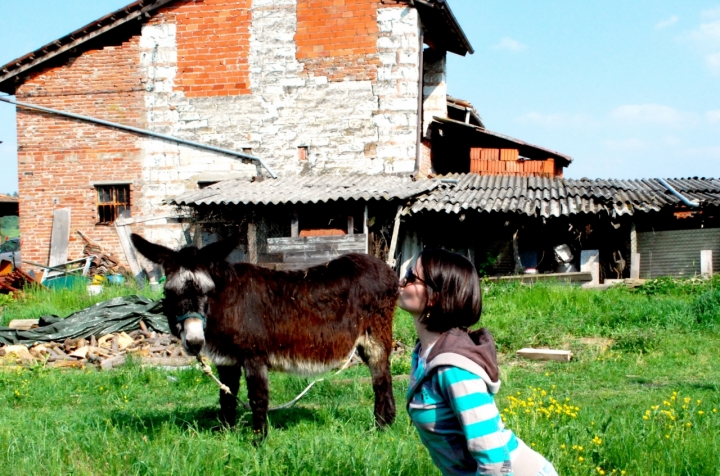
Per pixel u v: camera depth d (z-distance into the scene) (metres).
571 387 9.26
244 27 21.25
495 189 19.59
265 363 6.31
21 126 22.22
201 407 7.82
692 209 19.45
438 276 3.11
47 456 5.62
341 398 8.55
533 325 13.04
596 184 20.42
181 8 21.52
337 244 18.05
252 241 18.95
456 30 21.41
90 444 5.87
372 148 20.66
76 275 20.17
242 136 21.28
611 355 11.34
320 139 20.91
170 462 5.24
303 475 5.02
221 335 6.11
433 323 3.13
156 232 21.39
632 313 13.64
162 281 19.20
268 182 19.94
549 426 5.95
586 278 18.19
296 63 21.02
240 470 5.20
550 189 19.66
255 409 6.23
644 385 9.34
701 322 13.25
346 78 20.75
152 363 11.41
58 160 22.05
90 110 21.95
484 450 2.85
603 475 5.09
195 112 21.48
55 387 9.47
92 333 13.01
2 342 12.58
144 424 6.93
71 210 21.97
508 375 10.08
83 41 21.58
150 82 21.67
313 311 6.45
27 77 22.23
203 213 19.38
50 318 13.36
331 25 20.80
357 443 5.79
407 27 20.38
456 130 23.19
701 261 18.55
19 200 22.23
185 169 21.47
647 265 19.52
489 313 14.56
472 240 19.83
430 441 3.10
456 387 2.90
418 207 18.30
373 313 6.85
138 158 21.67
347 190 18.22
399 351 12.17
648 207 18.08
